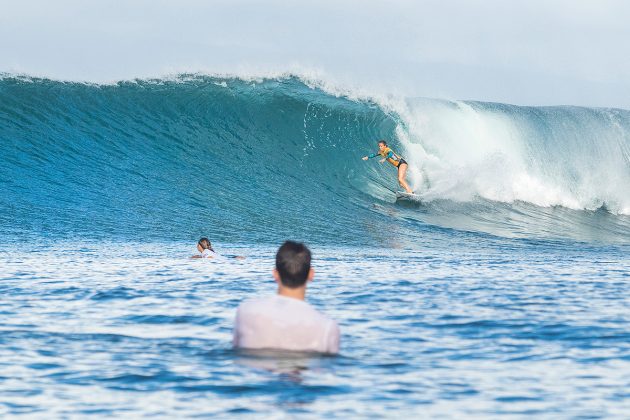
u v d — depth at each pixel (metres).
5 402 13.52
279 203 70.62
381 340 18.77
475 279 32.16
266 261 41.59
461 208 75.44
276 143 82.44
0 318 21.78
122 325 20.75
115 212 63.12
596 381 15.00
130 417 12.65
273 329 16.12
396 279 31.80
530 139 86.00
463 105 87.56
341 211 70.00
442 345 18.23
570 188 83.31
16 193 66.31
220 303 24.67
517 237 66.50
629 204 83.00
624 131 87.38
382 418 12.55
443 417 12.65
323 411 12.87
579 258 50.78
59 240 51.38
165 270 35.47
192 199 69.06
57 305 24.16
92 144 77.69
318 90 88.44
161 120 83.06
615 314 22.67
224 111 85.19
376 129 84.56
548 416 12.75
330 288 28.34
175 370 15.51
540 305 24.45
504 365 16.25
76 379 14.98
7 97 81.44
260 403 13.29
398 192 75.00
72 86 84.88
